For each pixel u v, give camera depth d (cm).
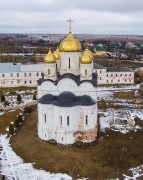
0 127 7050
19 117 7250
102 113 8062
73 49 6172
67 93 5981
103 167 5122
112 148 5781
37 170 5106
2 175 4944
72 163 5219
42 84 6125
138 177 4894
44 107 5934
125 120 7338
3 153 5722
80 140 6016
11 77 11206
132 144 6041
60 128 5862
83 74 6159
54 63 6247
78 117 5944
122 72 12006
